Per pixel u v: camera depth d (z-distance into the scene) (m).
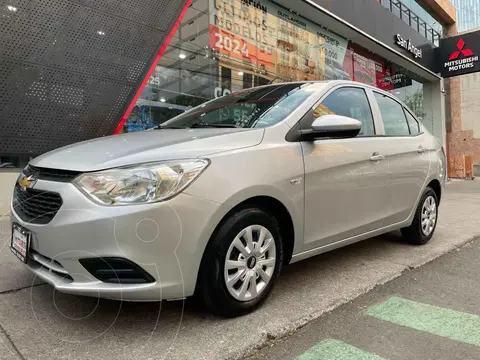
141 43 6.53
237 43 8.59
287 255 2.80
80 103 5.93
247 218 2.41
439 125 16.53
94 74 6.05
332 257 3.84
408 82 15.73
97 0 6.01
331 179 2.96
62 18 5.70
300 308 2.63
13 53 5.32
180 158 2.20
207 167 2.24
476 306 2.78
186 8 7.09
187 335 2.24
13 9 5.30
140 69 6.53
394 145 3.73
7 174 5.29
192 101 7.66
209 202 2.20
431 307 2.74
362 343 2.25
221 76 8.27
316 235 2.90
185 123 3.34
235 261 2.38
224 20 8.27
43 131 5.62
